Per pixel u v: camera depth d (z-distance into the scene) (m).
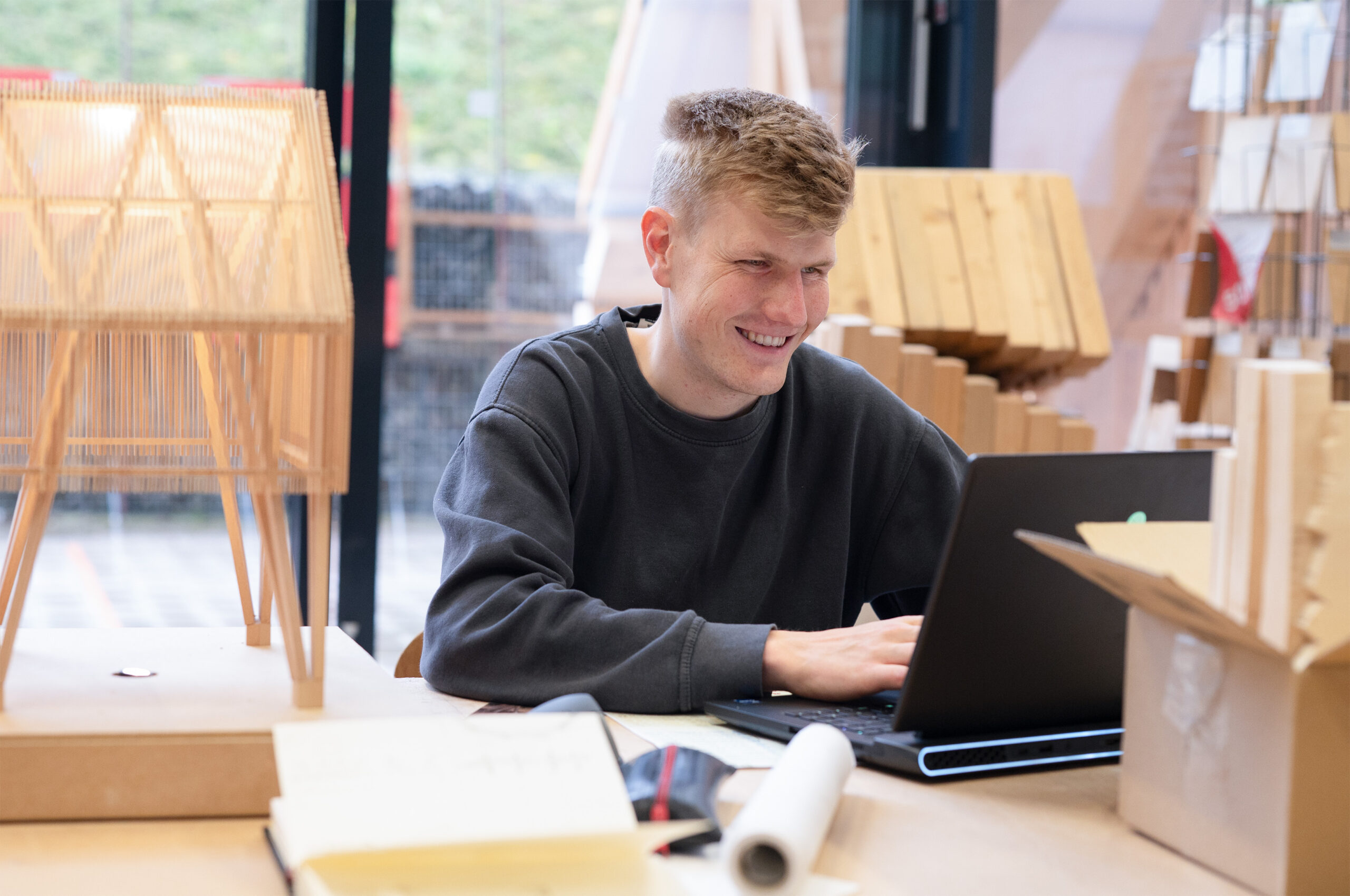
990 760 0.94
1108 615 0.95
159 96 0.99
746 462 1.42
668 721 1.04
